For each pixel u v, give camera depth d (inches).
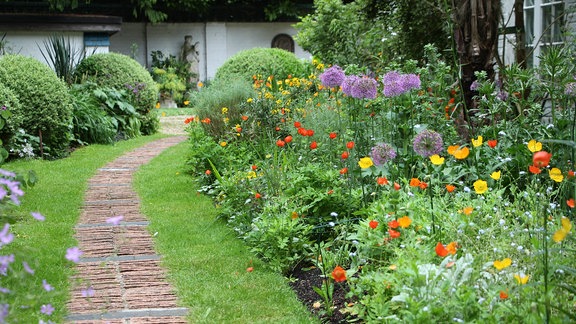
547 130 190.2
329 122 251.0
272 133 280.8
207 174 242.7
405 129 184.9
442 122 207.3
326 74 201.5
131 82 475.5
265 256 170.7
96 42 576.1
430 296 114.0
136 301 146.7
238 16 866.8
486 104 207.2
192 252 181.0
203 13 853.8
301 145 247.1
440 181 175.6
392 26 374.3
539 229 134.6
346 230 167.8
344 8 432.1
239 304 144.9
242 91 331.3
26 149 326.0
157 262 173.2
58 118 349.4
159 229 203.6
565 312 100.5
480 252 134.1
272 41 886.4
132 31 844.0
